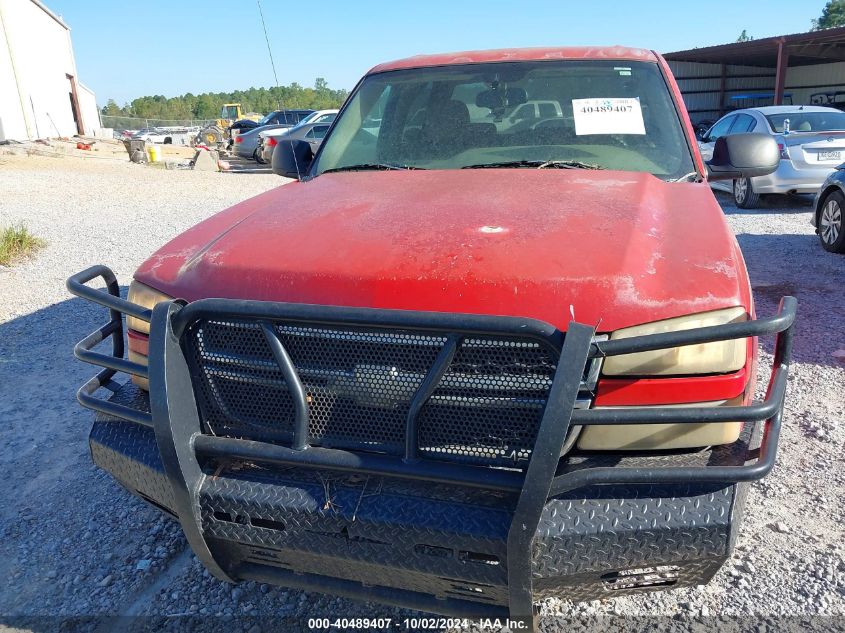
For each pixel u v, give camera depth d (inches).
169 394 80.4
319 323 77.3
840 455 140.8
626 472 72.3
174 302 83.3
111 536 124.8
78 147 1010.1
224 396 85.1
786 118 444.8
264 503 78.5
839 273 277.6
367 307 78.0
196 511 81.3
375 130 149.9
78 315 250.7
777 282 266.5
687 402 77.9
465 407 76.7
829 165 406.6
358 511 75.4
